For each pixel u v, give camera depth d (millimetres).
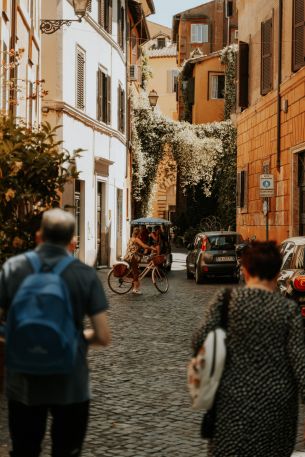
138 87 46188
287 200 25609
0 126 9273
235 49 50688
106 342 4551
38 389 4414
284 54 26000
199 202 53688
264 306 4289
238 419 4188
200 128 47562
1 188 8633
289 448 4316
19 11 19734
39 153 8953
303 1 23625
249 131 31625
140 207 46125
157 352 11891
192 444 6930
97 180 30891
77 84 28312
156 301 19656
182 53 70188
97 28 30812
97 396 8898
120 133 35469
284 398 4223
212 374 4176
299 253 13008
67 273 4480
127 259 21750
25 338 4090
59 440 4656
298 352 4219
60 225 4574
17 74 19422
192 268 27391
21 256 4586
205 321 4375
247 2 31844
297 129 24406
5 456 6402
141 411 8188
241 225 32875
